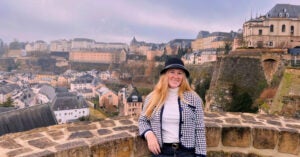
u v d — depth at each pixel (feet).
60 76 465.06
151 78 364.79
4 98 295.69
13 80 452.35
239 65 123.24
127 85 359.66
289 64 118.11
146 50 558.56
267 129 14.25
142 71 417.49
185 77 11.14
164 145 10.57
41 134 12.55
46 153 10.32
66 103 232.12
